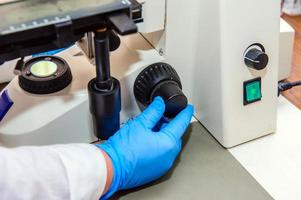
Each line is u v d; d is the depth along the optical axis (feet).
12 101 2.16
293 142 2.37
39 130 2.12
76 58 2.41
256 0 2.01
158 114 2.17
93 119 2.15
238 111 2.24
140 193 2.09
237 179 2.15
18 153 1.71
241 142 2.35
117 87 2.01
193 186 2.12
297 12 3.61
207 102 2.35
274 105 2.33
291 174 2.18
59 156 1.79
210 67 2.21
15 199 1.62
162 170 2.11
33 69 2.23
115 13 1.69
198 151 2.31
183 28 2.26
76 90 2.22
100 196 1.94
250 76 2.18
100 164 1.88
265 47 2.16
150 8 2.14
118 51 2.40
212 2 2.04
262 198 2.05
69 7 1.72
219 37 2.06
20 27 1.56
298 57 3.08
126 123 2.27
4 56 1.64
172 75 2.26
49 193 1.69
